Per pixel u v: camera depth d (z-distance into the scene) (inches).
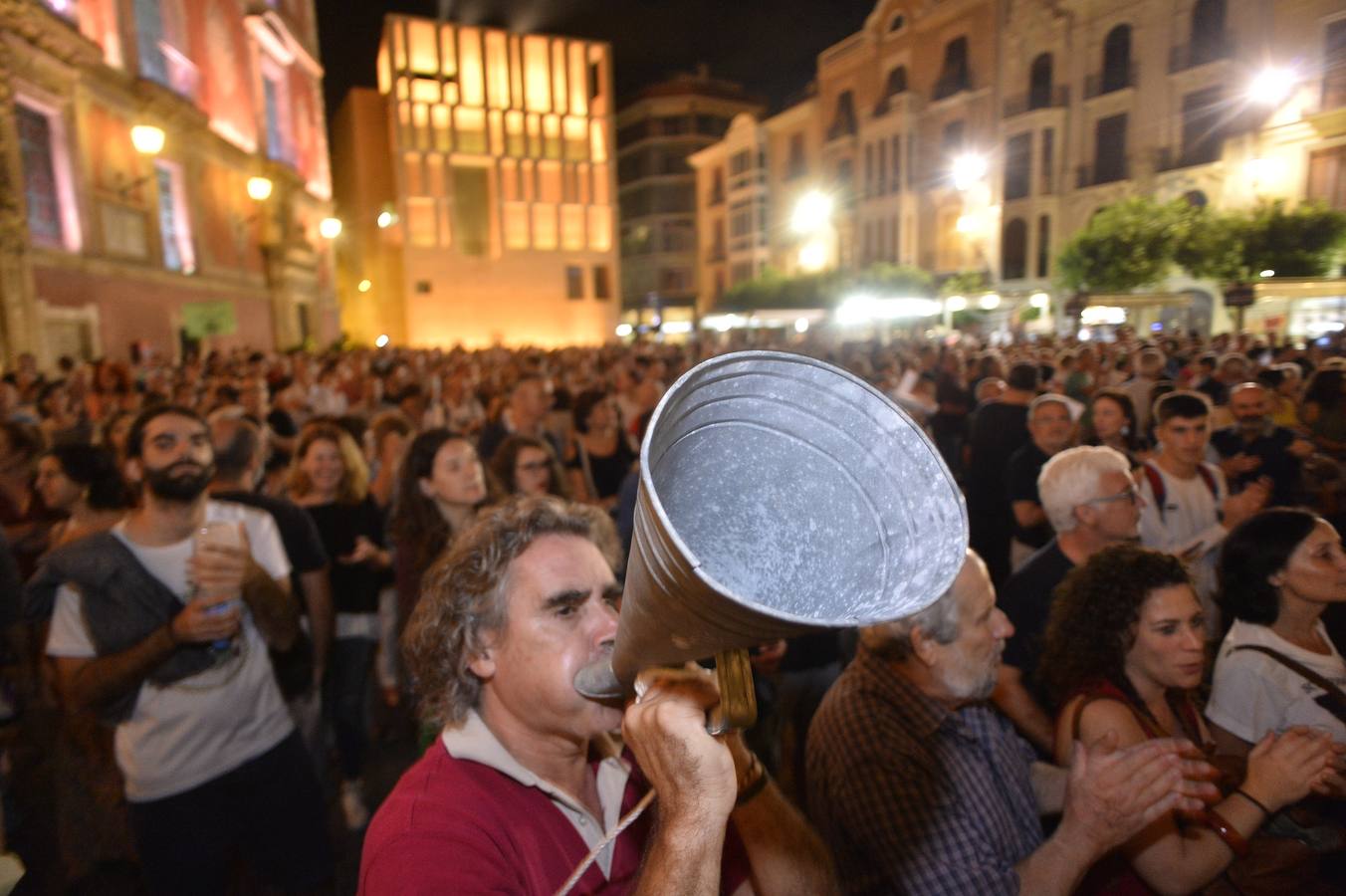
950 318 948.6
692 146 2091.5
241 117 1036.5
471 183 1854.1
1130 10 584.4
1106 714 77.3
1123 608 79.8
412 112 1776.6
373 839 48.3
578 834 52.1
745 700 32.7
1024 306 828.0
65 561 89.3
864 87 1288.1
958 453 316.2
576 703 50.6
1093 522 107.5
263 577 97.7
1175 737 82.7
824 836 72.3
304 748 104.0
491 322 1856.5
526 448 153.4
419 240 1796.3
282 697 103.2
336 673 143.5
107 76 684.1
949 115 1079.0
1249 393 169.5
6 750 130.3
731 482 34.0
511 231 1875.0
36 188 596.4
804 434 33.9
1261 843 78.0
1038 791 81.0
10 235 527.8
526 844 49.3
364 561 147.6
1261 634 86.3
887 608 26.7
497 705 54.1
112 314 682.2
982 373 354.0
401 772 158.2
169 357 786.2
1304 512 85.6
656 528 25.0
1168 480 139.3
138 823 92.6
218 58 971.3
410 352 923.4
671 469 32.2
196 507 96.2
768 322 1214.3
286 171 1154.0
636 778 58.7
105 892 115.6
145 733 91.4
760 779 55.9
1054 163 751.7
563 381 466.9
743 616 24.9
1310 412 166.2
